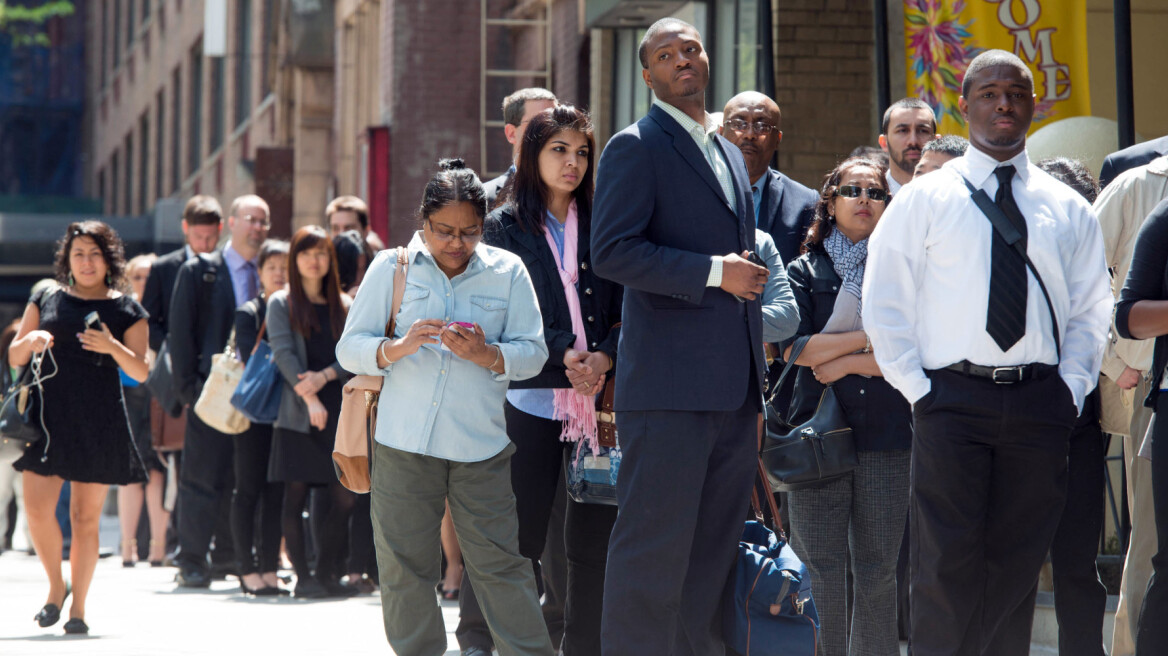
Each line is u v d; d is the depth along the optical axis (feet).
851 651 33.53
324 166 132.46
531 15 104.99
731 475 28.96
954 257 28.89
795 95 64.54
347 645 39.78
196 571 57.21
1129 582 33.17
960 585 29.01
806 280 34.09
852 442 32.63
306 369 52.03
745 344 28.48
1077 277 29.37
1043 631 41.96
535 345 30.78
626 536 28.43
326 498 54.65
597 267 28.30
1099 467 36.06
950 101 47.96
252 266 58.23
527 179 33.65
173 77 203.41
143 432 68.13
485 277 30.94
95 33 282.56
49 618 42.65
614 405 28.94
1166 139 37.04
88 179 288.51
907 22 49.49
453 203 29.96
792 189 37.06
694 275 27.35
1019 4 46.93
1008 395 28.37
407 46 107.65
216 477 57.26
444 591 52.03
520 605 30.42
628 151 28.37
